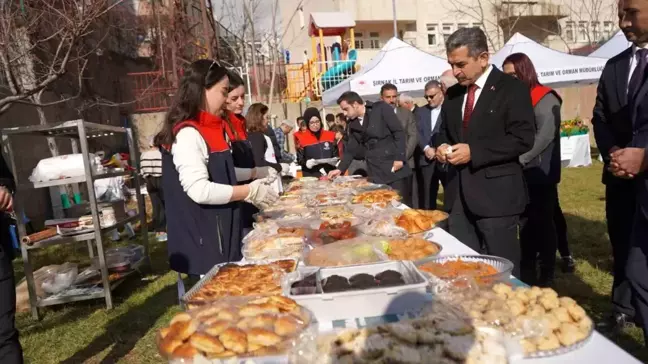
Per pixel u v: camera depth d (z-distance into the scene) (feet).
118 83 37.60
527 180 10.35
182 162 6.50
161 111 38.45
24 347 10.51
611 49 25.99
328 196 11.31
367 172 15.70
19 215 12.38
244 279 5.31
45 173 12.60
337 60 49.57
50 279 13.43
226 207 7.10
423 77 22.71
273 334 3.60
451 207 8.18
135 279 15.90
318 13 50.85
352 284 4.52
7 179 6.81
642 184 5.50
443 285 4.33
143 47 40.70
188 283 14.53
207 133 6.89
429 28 64.69
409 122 16.65
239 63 50.21
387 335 3.42
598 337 3.49
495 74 7.41
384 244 6.02
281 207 10.10
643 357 7.83
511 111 7.13
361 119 16.69
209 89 6.98
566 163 35.24
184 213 6.91
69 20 13.52
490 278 4.51
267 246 6.68
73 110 28.32
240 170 9.82
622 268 8.69
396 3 61.67
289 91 51.75
